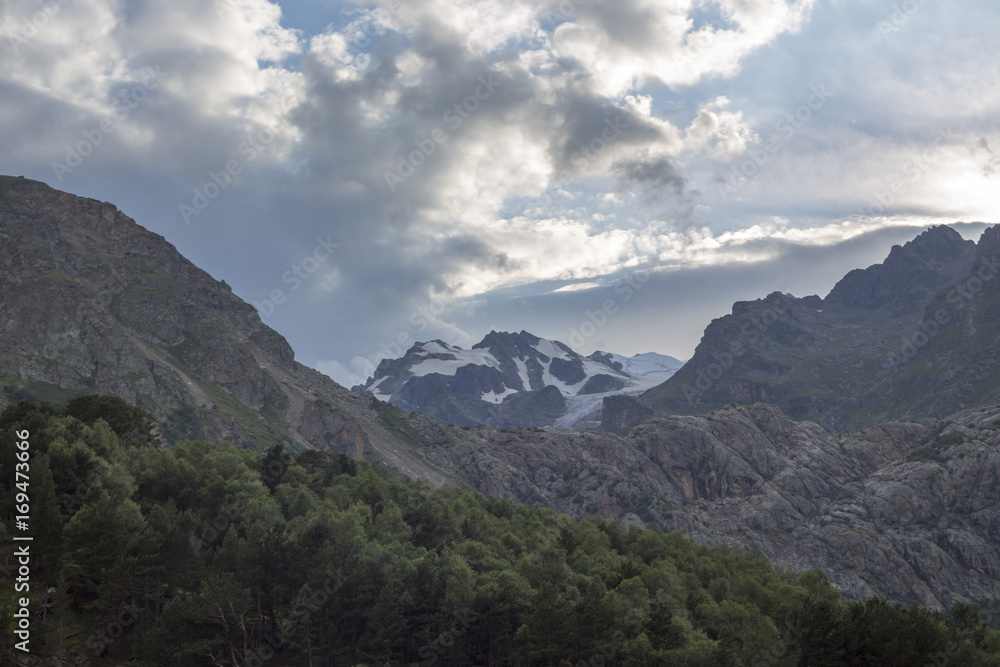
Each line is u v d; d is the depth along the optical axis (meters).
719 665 141.38
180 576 149.62
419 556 175.25
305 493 196.62
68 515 161.12
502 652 153.75
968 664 128.25
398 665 148.25
